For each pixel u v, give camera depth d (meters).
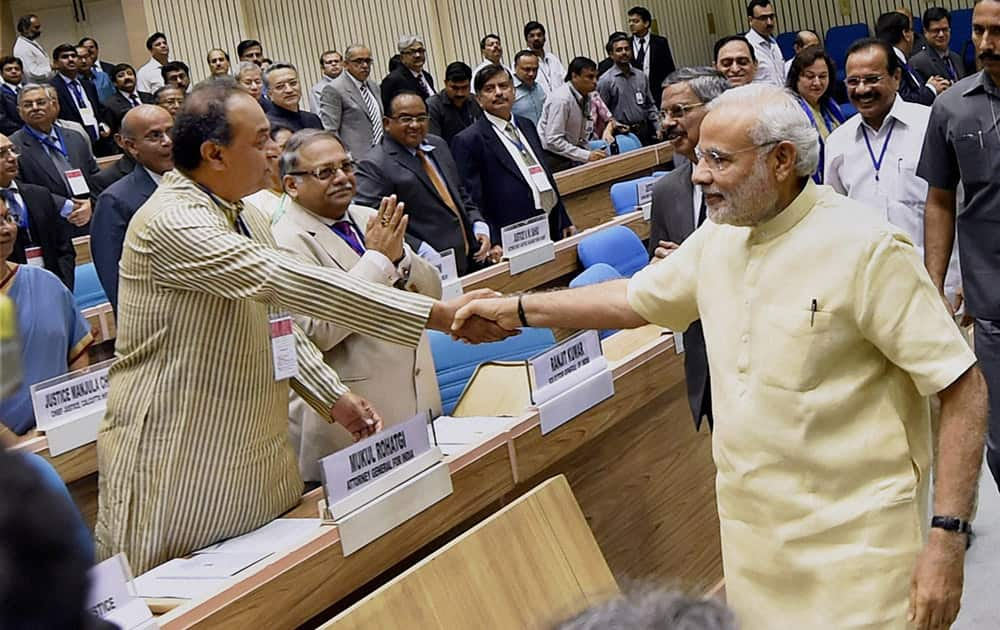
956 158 3.55
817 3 14.92
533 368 3.02
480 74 6.07
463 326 2.67
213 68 11.15
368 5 14.28
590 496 3.32
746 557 2.37
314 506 2.76
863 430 2.23
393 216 3.04
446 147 5.62
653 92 12.02
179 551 2.55
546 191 6.12
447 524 2.70
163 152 4.51
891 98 4.26
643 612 0.74
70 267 5.76
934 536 2.19
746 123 2.22
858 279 2.19
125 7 13.84
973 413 2.19
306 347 2.93
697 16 15.04
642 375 3.42
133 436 2.56
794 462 2.27
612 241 5.22
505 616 2.42
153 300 2.54
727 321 2.35
